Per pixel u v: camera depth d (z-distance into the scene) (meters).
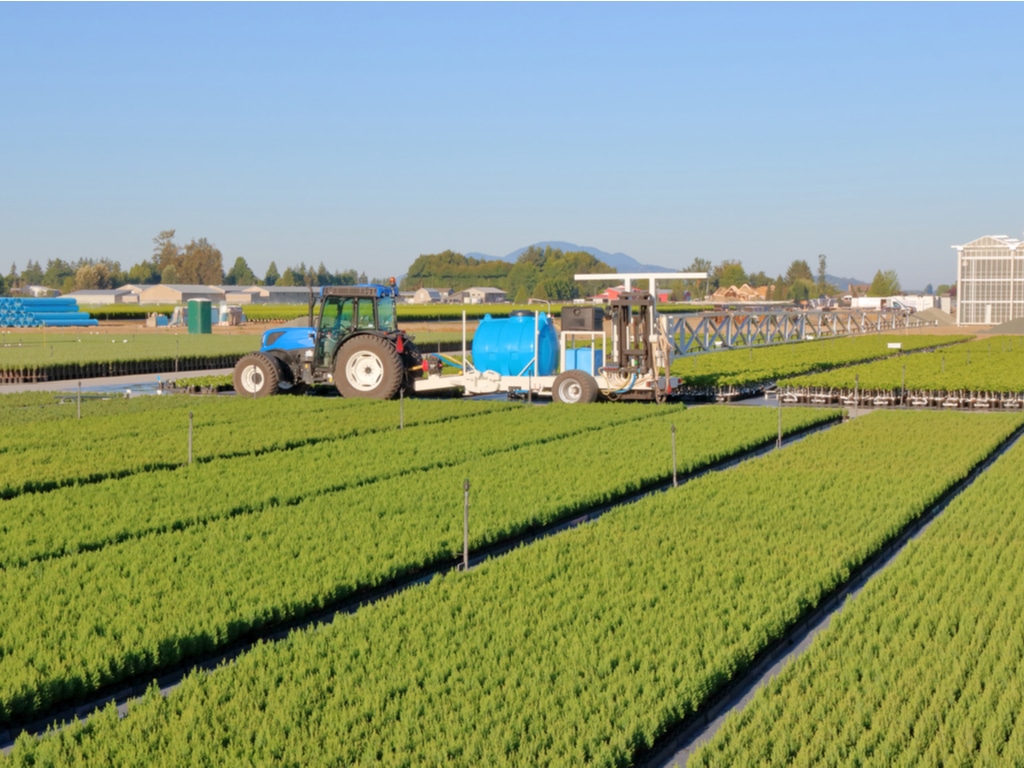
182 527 16.59
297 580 13.25
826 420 31.16
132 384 44.25
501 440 25.19
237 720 9.33
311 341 35.81
